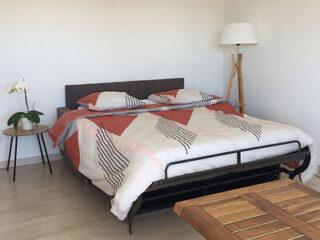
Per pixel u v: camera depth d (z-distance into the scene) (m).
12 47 3.53
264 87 4.05
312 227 1.62
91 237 2.33
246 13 4.20
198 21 4.47
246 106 4.39
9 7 3.46
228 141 2.54
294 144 2.80
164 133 2.69
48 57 3.71
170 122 3.05
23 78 3.63
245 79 4.35
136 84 4.14
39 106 3.76
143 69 4.24
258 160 2.63
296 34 3.54
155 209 2.46
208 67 4.67
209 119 3.17
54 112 3.85
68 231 2.40
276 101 3.90
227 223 1.66
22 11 3.51
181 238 2.31
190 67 4.55
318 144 3.43
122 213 2.18
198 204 1.86
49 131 3.46
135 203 2.22
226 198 1.93
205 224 1.66
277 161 2.68
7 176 3.41
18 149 3.72
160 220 2.54
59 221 2.54
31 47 3.61
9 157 3.49
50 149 3.88
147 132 2.72
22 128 3.39
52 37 3.69
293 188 2.06
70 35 3.77
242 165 2.54
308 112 3.51
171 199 2.61
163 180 2.24
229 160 2.51
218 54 4.70
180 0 4.31
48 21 3.64
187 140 2.50
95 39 3.90
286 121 3.79
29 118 3.29
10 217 2.60
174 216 2.61
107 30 3.95
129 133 2.70
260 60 4.07
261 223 1.66
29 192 3.03
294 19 3.55
